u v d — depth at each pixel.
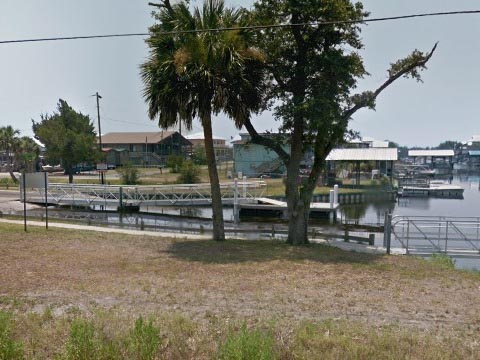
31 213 25.14
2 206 27.77
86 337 4.50
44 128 46.22
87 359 4.34
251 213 26.39
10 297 6.88
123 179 38.75
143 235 15.83
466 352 4.77
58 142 41.50
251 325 5.42
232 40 12.12
